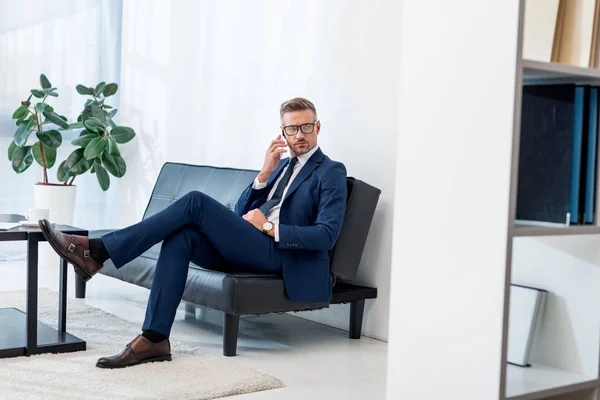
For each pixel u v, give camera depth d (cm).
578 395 192
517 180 178
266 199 338
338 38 382
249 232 304
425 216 186
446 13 180
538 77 177
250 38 445
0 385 249
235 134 457
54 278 486
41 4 551
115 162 542
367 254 365
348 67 377
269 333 358
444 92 181
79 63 568
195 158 494
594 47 183
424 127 186
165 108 527
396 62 351
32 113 535
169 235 292
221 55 471
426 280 186
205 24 488
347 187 342
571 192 180
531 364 198
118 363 275
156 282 287
